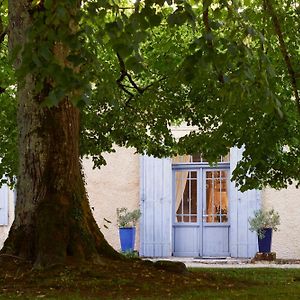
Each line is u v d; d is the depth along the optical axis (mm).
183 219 23250
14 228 11023
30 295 9211
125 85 15992
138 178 23469
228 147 15383
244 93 8312
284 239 22266
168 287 10188
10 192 23750
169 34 15438
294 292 10391
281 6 11984
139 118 16109
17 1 10945
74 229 10891
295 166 14672
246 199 22438
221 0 7469
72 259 10688
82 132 15711
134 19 6566
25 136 11070
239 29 8531
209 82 12695
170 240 22953
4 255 10719
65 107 11141
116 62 15070
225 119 14148
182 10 6617
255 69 8086
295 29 12188
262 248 21125
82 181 11398
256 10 11883
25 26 10828
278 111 7645
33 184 10977
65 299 8945
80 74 7141
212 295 9641
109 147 16438
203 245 23016
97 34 6668
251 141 14156
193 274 11836
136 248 23109
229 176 22781
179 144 16172
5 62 16344
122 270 10781
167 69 15094
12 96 17234
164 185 23094
